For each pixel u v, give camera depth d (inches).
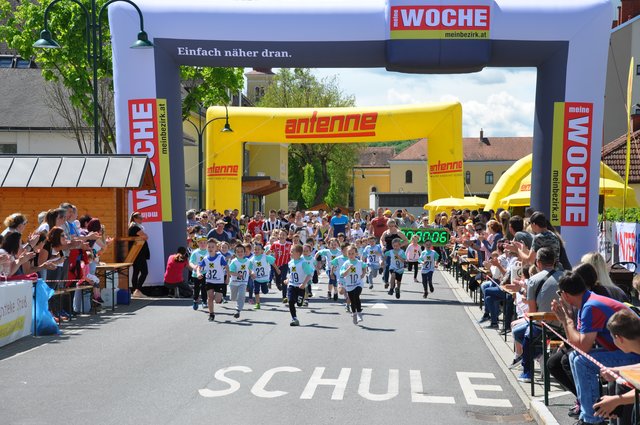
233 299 580.1
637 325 220.7
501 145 4288.9
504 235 633.0
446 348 444.8
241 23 700.7
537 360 390.9
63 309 555.8
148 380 348.2
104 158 681.0
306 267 534.0
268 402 309.7
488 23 689.0
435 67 697.0
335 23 694.5
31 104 1689.2
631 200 985.5
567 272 270.8
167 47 709.9
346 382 348.8
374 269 823.7
